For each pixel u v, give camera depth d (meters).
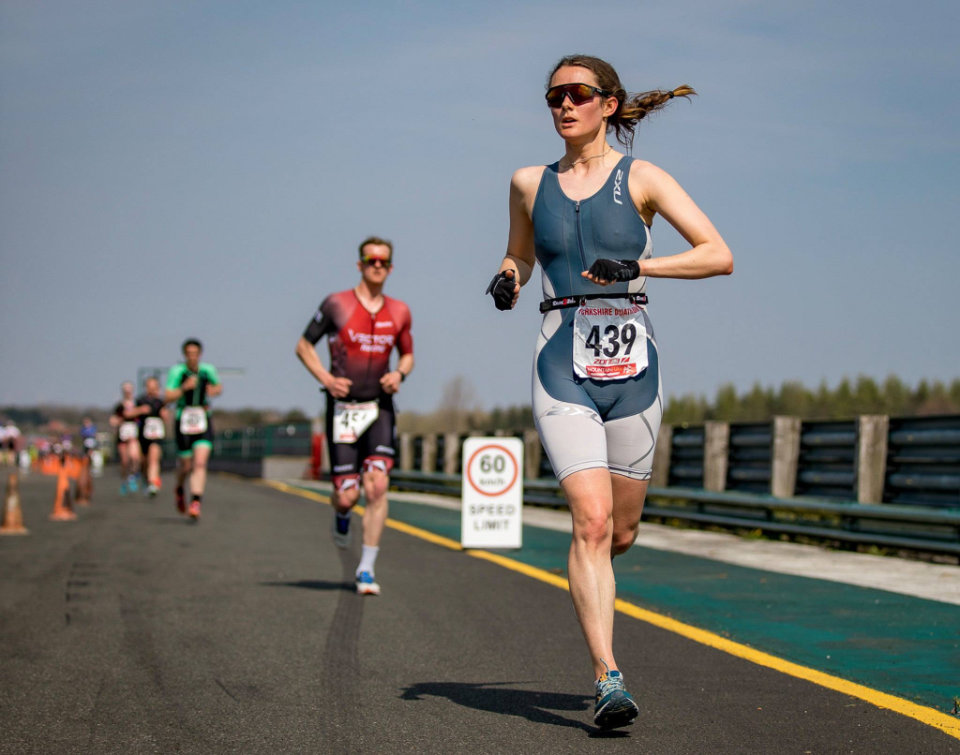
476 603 9.25
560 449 5.27
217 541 14.31
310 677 6.53
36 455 73.56
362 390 9.54
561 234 5.34
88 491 23.09
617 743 5.11
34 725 5.50
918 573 10.76
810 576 10.66
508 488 13.39
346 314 9.43
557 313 5.38
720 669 6.70
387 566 11.72
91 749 5.09
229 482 35.09
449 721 5.53
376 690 6.20
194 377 17.61
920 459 11.66
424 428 123.25
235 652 7.23
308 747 5.11
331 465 9.73
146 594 9.66
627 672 6.62
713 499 15.11
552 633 7.93
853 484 12.59
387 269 9.46
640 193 5.25
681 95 5.48
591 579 5.19
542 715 5.64
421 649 7.35
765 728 5.34
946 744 5.05
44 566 11.61
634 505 5.54
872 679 6.41
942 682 6.33
